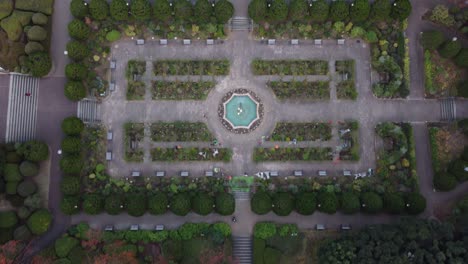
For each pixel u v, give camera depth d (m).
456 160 103.31
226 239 102.62
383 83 109.44
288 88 109.19
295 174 106.50
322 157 107.56
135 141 108.19
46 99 107.19
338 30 108.56
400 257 88.19
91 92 107.94
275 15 104.56
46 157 103.25
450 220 100.56
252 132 108.50
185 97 109.00
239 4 111.44
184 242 102.50
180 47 110.38
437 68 109.25
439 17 107.38
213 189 105.00
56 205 104.69
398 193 103.75
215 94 109.38
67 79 107.50
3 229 98.62
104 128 107.94
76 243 101.19
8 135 103.44
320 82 109.50
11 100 104.31
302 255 103.00
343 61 110.31
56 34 109.62
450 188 102.44
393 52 109.12
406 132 106.94
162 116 108.81
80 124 101.69
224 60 109.50
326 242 99.75
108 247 99.50
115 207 99.69
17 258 98.50
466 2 110.19
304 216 105.69
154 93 108.94
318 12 104.69
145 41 110.19
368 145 108.50
